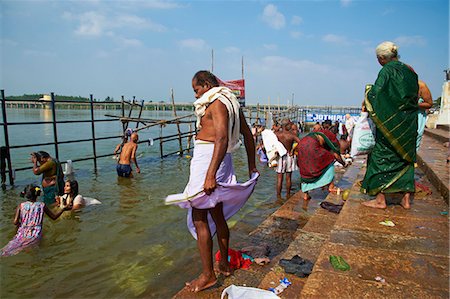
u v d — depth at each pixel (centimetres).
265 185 902
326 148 652
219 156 271
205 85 304
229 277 333
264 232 484
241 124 317
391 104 371
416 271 262
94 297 354
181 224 572
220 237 326
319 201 641
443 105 1491
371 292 233
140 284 378
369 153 444
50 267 423
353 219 379
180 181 938
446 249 300
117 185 878
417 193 480
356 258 283
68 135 2269
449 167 596
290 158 757
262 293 257
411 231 343
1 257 450
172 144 1973
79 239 511
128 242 498
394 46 380
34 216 512
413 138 387
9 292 366
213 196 282
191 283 312
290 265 337
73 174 1016
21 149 1541
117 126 3312
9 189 835
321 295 230
